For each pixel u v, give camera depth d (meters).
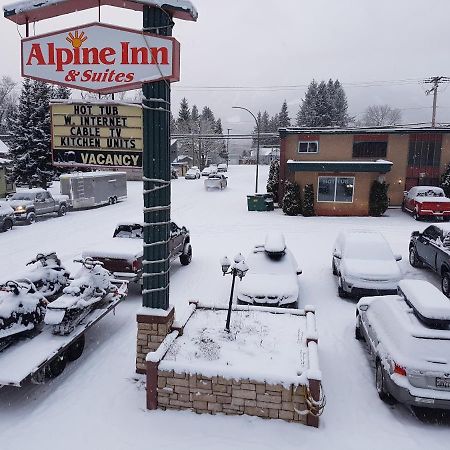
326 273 13.61
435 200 23.25
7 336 6.73
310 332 7.07
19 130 35.22
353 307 10.66
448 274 11.52
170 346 6.73
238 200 32.28
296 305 9.96
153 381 6.14
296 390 5.86
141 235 13.05
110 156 6.84
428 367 5.90
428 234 13.48
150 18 6.38
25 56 6.71
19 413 6.11
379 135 26.52
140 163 6.73
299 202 24.91
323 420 6.08
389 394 6.45
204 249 16.77
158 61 6.36
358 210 24.72
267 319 8.04
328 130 26.50
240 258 7.19
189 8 6.30
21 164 35.28
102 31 6.43
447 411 6.38
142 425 5.87
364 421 6.10
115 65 6.50
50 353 6.62
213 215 25.17
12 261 14.68
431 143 26.62
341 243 12.58
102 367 7.46
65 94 41.16
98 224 22.30
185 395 6.13
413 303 6.91
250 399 5.99
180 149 86.56
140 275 11.17
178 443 5.53
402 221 23.03
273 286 9.95
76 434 5.68
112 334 8.86
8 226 20.45
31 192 23.67
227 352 6.64
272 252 11.15
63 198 25.78
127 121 6.67
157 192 6.76
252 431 5.76
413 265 14.45
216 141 90.25
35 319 7.35
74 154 6.91
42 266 8.88
